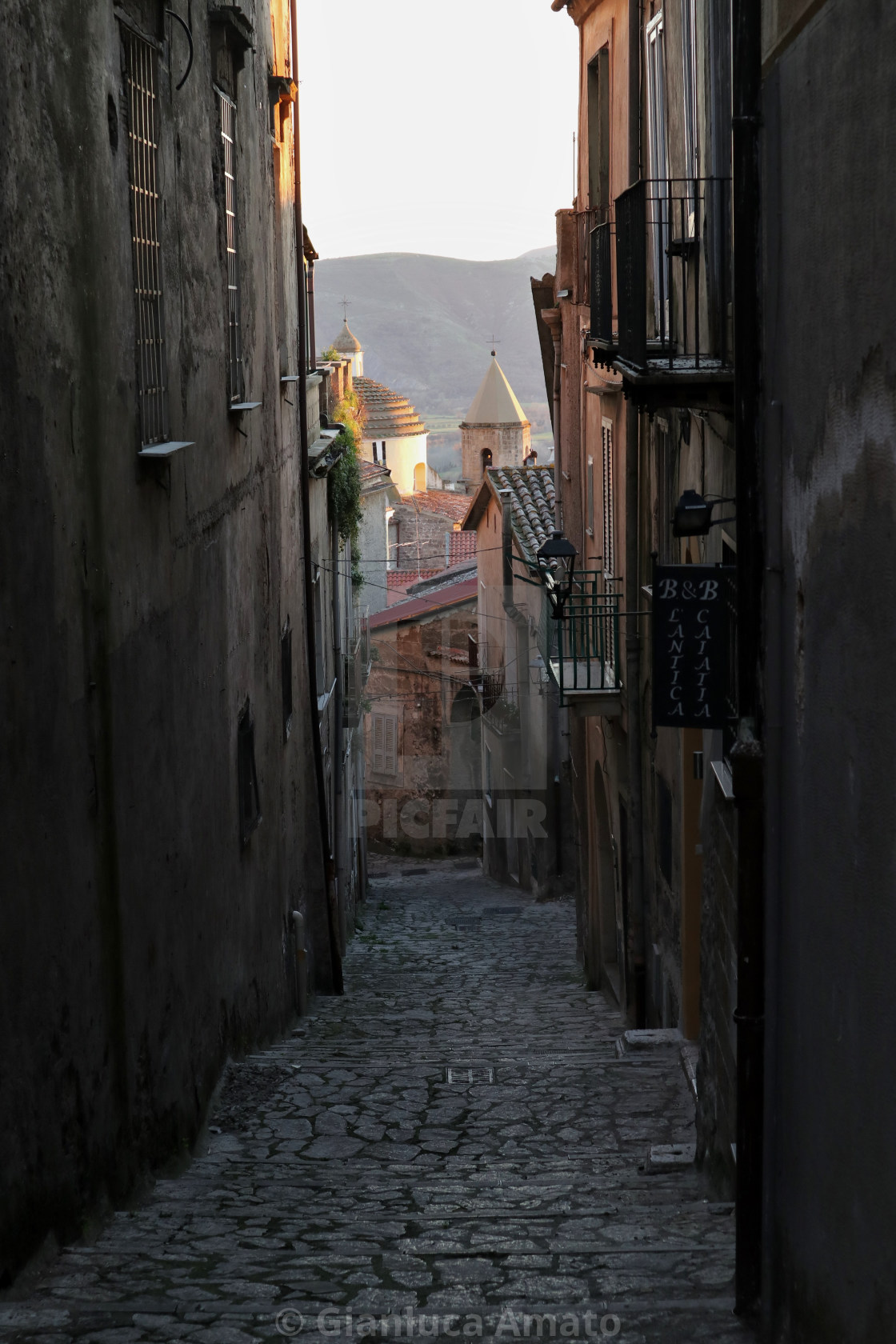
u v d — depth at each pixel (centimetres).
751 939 488
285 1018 1191
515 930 2091
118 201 620
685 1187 662
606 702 1238
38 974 487
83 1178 541
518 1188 655
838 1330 375
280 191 1298
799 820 439
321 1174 697
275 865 1152
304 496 1409
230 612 926
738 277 491
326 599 1767
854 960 367
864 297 357
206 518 836
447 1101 853
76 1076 532
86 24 568
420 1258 522
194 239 809
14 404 466
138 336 660
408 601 3231
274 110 1251
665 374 682
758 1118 481
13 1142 458
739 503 492
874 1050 344
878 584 346
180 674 749
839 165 383
